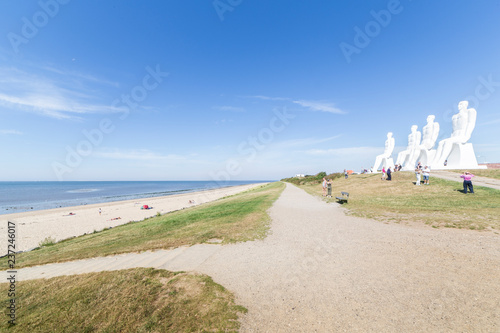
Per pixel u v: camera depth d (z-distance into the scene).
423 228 7.67
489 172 20.05
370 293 4.05
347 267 5.13
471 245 5.86
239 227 9.39
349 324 3.31
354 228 8.34
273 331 3.26
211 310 3.75
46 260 7.63
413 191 16.62
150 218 18.66
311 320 3.45
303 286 4.43
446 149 25.12
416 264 5.04
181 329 3.35
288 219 10.62
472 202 11.70
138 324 3.49
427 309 3.51
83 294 4.43
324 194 20.11
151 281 4.78
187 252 6.75
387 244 6.40
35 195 65.00
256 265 5.53
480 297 3.71
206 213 14.29
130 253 7.24
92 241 10.34
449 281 4.26
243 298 4.11
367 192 19.03
